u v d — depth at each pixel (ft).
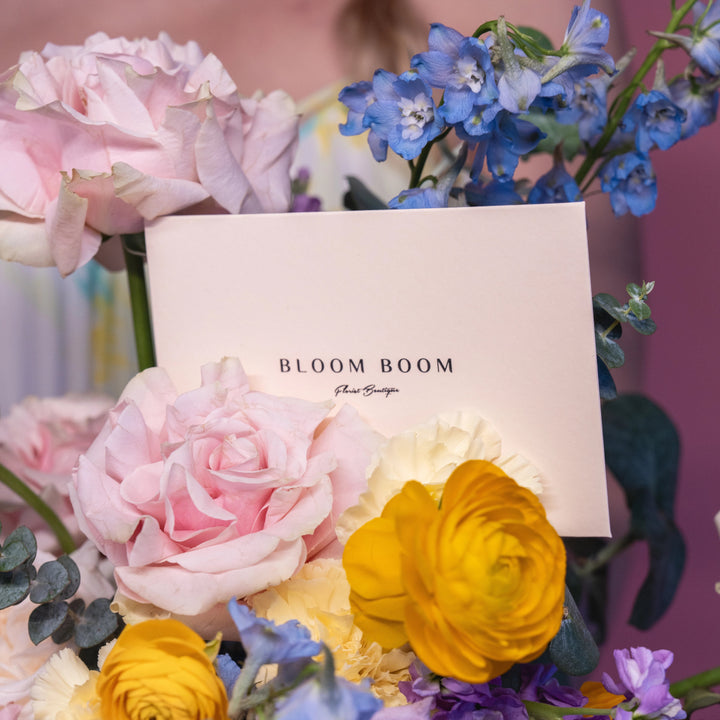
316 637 1.26
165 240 1.47
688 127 1.92
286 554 1.28
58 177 1.51
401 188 3.15
